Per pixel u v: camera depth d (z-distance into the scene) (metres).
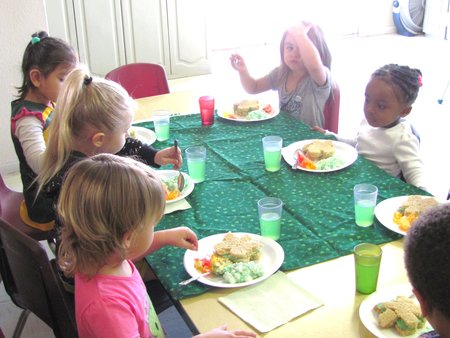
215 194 1.83
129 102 1.62
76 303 1.17
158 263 1.45
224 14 7.17
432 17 7.64
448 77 5.82
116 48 5.43
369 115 2.18
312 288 1.32
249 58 6.78
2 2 3.38
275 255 1.44
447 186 3.44
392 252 1.46
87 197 1.09
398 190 1.80
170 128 2.45
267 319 1.22
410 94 2.09
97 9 5.20
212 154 2.16
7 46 3.49
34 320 2.36
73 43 5.23
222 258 1.42
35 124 2.03
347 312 1.23
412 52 6.92
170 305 1.73
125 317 1.13
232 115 2.56
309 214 1.67
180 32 5.68
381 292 1.27
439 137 4.27
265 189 1.85
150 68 3.09
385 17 7.95
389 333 1.15
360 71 6.11
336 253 1.46
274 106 2.67
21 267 1.45
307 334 1.17
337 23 7.80
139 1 5.34
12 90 3.59
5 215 2.28
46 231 2.13
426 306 0.81
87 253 1.12
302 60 2.62
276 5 7.31
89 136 1.55
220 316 1.24
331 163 1.98
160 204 1.17
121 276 1.19
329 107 2.75
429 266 0.77
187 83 5.71
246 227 1.62
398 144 2.10
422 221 0.82
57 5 5.04
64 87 1.56
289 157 2.07
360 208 1.57
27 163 2.03
